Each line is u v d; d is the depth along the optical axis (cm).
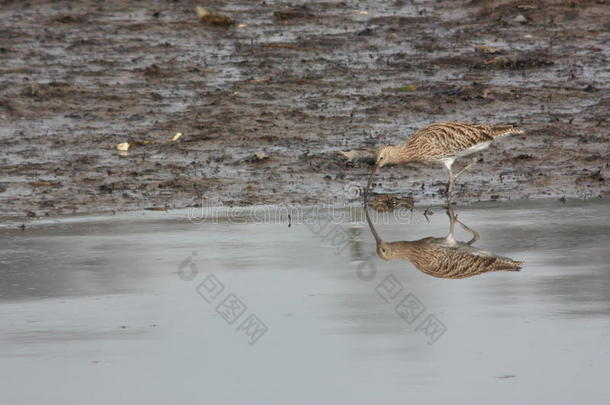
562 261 1333
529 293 1209
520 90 2309
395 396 939
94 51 2684
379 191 1714
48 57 2619
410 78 2430
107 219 1570
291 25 2961
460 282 1261
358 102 2241
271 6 3172
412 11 3092
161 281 1270
